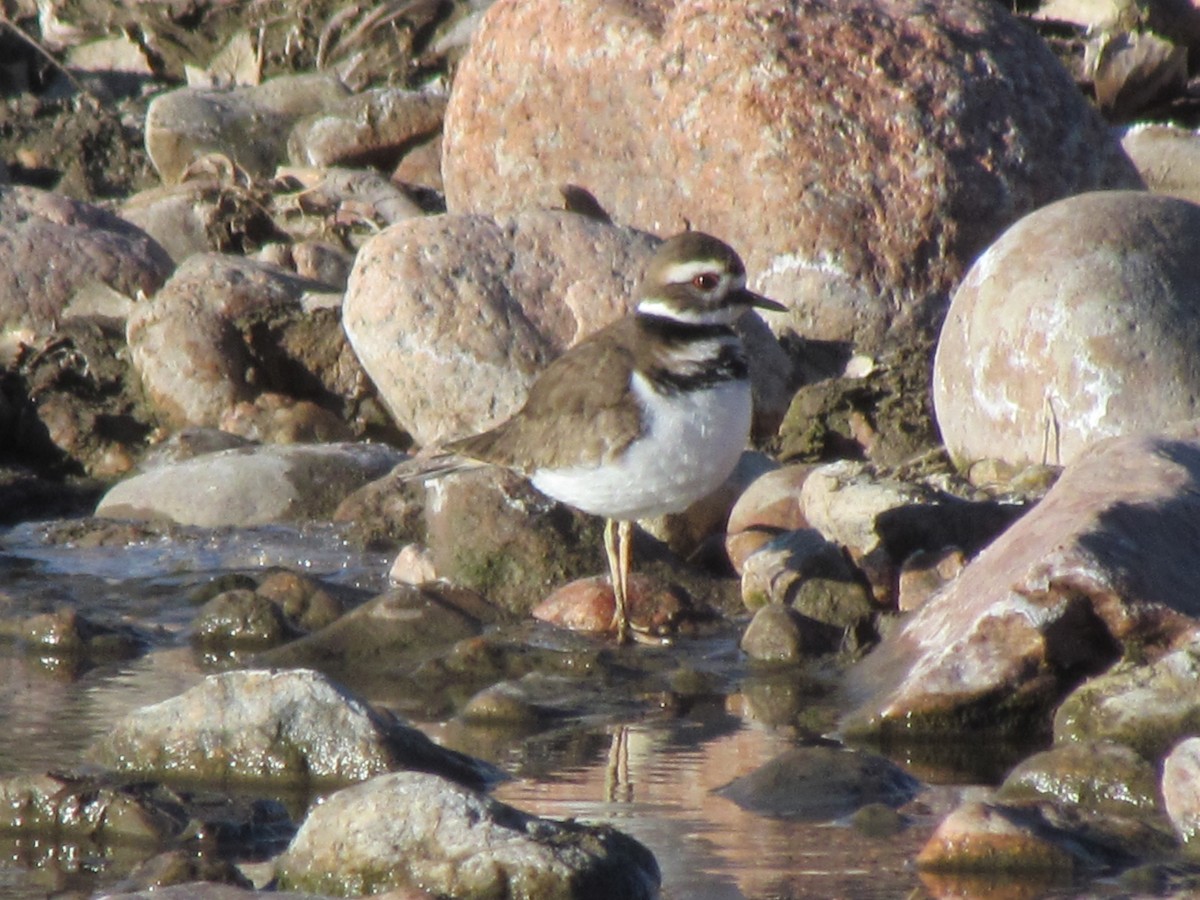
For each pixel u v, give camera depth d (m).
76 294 18.53
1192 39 22.53
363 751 9.08
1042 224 13.87
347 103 22.83
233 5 26.06
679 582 12.84
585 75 18.03
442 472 12.98
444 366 15.32
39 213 19.00
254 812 8.55
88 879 7.90
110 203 22.00
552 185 18.19
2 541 14.88
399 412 15.77
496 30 18.66
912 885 7.59
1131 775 8.48
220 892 7.44
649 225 17.67
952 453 14.04
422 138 22.72
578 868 7.41
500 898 7.38
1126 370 12.95
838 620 11.96
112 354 17.98
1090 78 22.59
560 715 10.56
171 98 23.28
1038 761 8.69
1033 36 18.16
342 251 19.86
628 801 8.81
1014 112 17.41
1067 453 13.05
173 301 17.61
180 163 22.91
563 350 15.48
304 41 25.64
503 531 12.96
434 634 12.21
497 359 15.34
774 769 9.08
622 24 17.88
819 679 11.16
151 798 8.60
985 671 9.80
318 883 7.62
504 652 11.71
